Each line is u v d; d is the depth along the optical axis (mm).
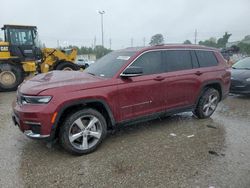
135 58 4715
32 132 3883
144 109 4805
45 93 3771
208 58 6055
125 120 4586
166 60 5176
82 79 4285
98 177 3484
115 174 3557
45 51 13172
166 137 4918
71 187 3262
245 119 6180
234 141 4746
